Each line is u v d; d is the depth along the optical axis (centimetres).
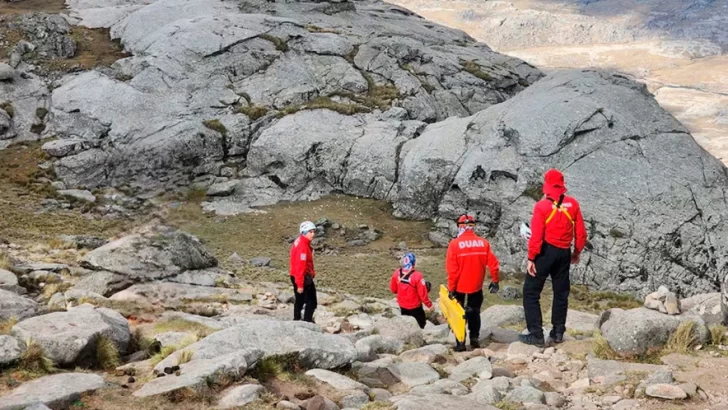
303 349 834
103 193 4441
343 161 4691
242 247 3653
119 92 5234
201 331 1237
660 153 4034
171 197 4412
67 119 5128
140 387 723
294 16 6838
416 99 5559
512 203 3988
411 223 4272
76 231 3403
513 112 4362
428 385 820
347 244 3894
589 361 911
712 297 1241
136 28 6212
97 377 725
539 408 724
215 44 5616
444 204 4206
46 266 1812
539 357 995
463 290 1100
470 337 1137
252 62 5575
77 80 5481
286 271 3114
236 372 740
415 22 8088
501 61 6812
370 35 6619
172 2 6688
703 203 3788
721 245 3647
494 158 4153
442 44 7294
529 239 1077
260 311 1722
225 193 4519
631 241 3653
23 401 632
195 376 714
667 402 745
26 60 5759
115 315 980
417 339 1151
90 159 4703
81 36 6272
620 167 3944
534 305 1077
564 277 1077
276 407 684
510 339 1193
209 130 4909
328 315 1748
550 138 4094
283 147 4750
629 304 3269
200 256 2270
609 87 4525
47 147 4800
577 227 1062
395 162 4591
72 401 667
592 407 751
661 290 1123
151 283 1911
